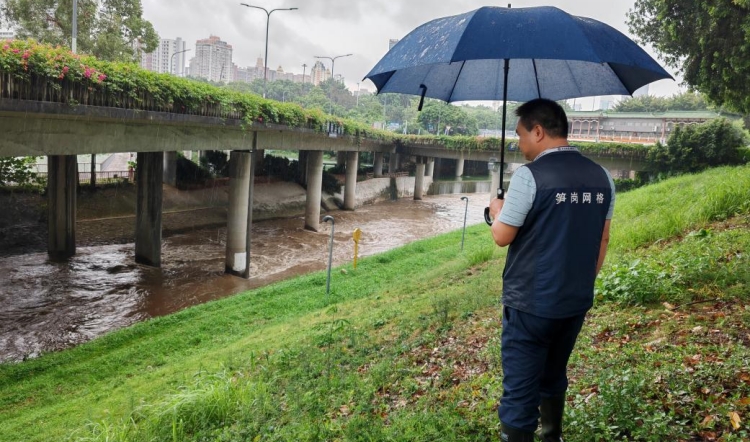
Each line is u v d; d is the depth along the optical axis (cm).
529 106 299
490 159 5034
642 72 358
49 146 1554
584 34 304
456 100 460
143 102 1744
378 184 5241
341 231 3522
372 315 1109
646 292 667
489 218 354
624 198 2316
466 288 1135
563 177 277
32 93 1387
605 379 429
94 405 888
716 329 521
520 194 279
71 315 1700
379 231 3591
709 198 1223
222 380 701
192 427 599
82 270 2205
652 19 2275
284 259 2659
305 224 3494
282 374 764
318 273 2105
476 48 300
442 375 573
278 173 4434
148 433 600
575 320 293
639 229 1179
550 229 276
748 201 1143
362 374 666
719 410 364
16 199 2727
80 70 1478
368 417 489
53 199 2344
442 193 6128
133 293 1970
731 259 762
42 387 1088
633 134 7819
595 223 283
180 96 1881
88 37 3173
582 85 420
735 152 3681
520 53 295
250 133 2494
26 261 2267
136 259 2353
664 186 2328
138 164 2278
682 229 1119
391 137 5081
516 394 292
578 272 279
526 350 290
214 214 3503
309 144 3297
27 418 894
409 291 1428
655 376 433
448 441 408
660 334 541
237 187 2266
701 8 1920
